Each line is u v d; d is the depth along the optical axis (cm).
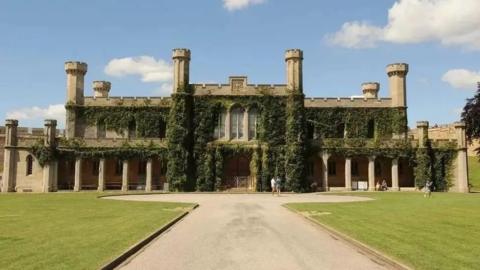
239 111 7019
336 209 3300
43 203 3853
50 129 6625
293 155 6769
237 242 1953
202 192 6388
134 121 7200
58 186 6844
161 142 6831
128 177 6856
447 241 1870
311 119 7244
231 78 7038
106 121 7175
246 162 7025
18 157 6569
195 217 2886
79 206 3550
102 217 2752
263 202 4162
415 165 6900
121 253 1605
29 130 7975
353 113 7262
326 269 1462
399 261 1497
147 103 7175
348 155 6856
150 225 2361
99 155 6725
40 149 6556
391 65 7288
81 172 6869
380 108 7269
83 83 7281
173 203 3928
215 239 2028
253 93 7006
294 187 6675
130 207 3481
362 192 6134
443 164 6906
